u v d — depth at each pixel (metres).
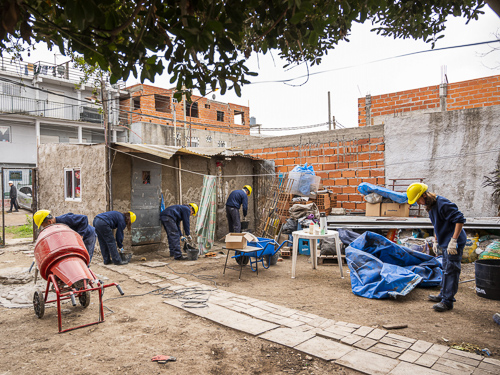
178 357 3.54
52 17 2.51
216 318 4.55
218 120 34.88
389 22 4.43
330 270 7.54
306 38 3.12
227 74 2.63
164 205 10.00
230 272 7.39
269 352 3.63
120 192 9.00
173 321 4.55
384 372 3.15
